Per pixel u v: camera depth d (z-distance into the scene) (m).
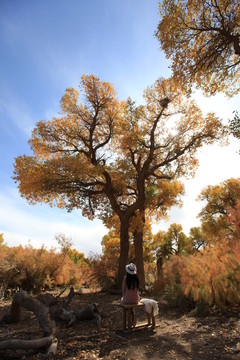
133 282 5.68
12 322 6.80
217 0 10.43
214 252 7.79
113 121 18.22
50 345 4.42
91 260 15.59
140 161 18.17
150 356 3.93
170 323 5.89
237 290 6.42
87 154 17.36
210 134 16.66
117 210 16.75
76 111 17.53
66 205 17.36
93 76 17.33
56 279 14.57
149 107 17.64
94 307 6.66
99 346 4.55
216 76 12.27
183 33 11.02
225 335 4.53
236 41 10.43
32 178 14.71
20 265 12.29
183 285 7.70
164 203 18.03
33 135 17.02
